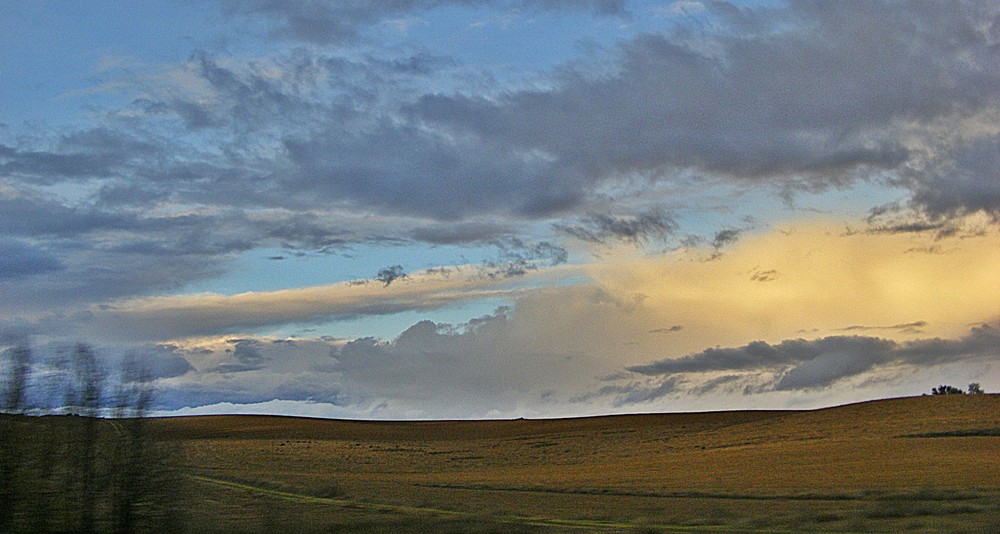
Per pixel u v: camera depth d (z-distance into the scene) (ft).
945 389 526.98
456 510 144.56
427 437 515.50
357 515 131.03
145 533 100.12
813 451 284.61
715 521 117.19
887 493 151.33
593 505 155.02
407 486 211.82
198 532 105.19
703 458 297.74
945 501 132.57
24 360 99.09
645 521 119.65
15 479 96.84
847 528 102.37
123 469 100.68
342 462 341.62
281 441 472.44
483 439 488.85
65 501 98.73
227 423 596.70
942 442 282.15
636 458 326.85
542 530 109.60
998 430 306.14
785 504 145.59
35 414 99.30
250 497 169.99
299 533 107.55
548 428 526.16
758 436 374.02
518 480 237.04
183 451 107.14
